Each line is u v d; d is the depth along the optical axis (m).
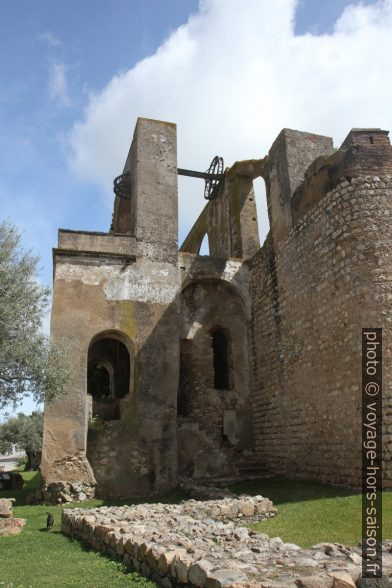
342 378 12.50
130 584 5.55
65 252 17.28
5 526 9.84
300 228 15.41
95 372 25.05
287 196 16.55
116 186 21.53
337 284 13.03
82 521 8.65
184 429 17.62
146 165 19.14
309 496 11.52
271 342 17.34
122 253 17.75
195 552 5.33
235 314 20.12
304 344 14.73
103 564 6.66
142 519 8.39
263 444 17.48
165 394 16.75
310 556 5.15
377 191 12.42
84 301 16.92
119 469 15.66
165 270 18.09
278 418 16.34
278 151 17.53
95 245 17.67
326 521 8.86
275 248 17.38
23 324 11.88
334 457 12.58
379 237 12.06
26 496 16.45
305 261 14.97
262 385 17.97
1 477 22.19
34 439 41.47
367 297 11.85
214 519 9.37
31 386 12.02
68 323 16.53
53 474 14.91
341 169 13.23
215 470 17.34
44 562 7.07
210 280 19.89
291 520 9.37
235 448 18.42
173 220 18.81
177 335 17.48
